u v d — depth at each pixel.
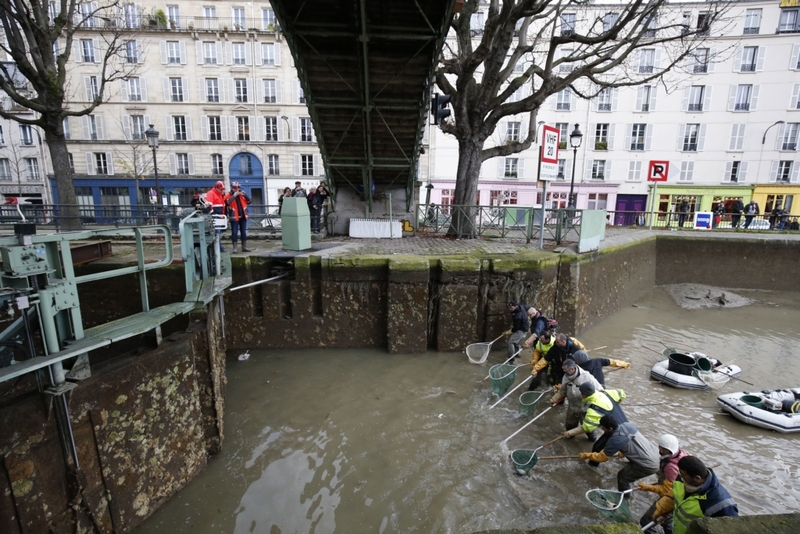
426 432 5.69
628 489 4.47
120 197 30.55
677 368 7.41
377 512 4.34
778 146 28.23
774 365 8.40
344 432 5.67
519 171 29.94
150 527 4.15
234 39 29.33
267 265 8.27
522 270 8.14
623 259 12.12
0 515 3.12
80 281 3.58
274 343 8.23
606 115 29.16
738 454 5.41
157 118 29.92
